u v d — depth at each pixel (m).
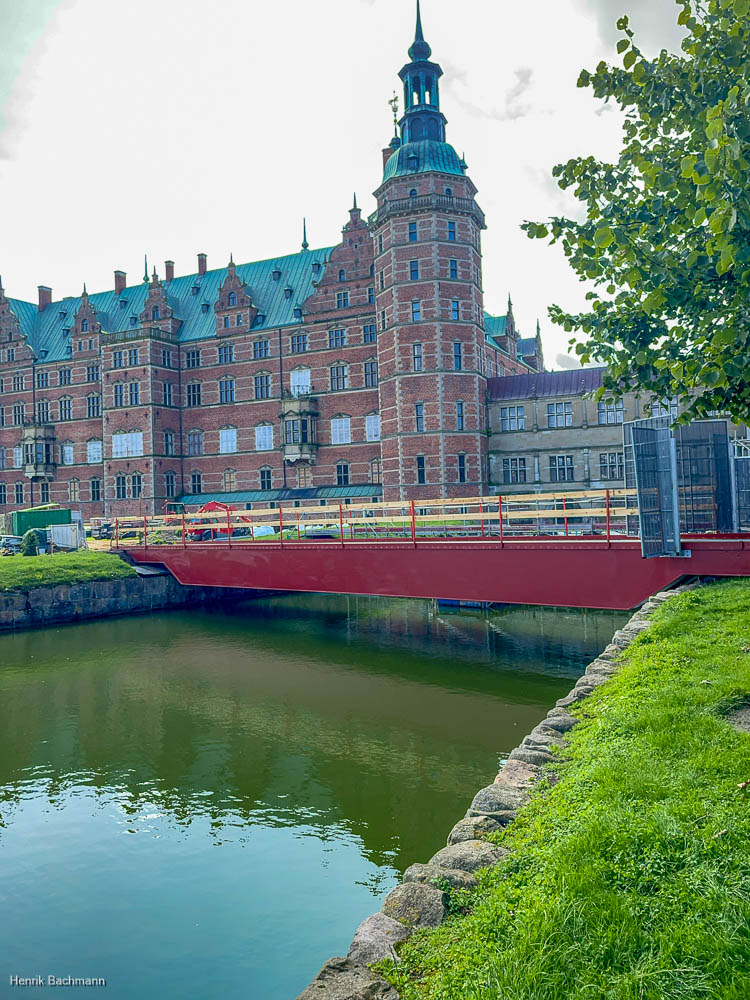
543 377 48.59
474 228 47.66
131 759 16.39
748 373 6.39
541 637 27.53
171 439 60.94
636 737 7.15
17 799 14.34
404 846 12.05
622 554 20.05
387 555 25.17
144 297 67.44
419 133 48.09
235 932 9.67
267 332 58.12
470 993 3.97
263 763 16.00
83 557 35.31
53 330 71.38
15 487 69.38
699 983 3.76
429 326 45.56
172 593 35.91
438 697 20.23
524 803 6.45
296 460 55.41
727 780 5.86
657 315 7.67
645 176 7.00
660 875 4.71
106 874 11.34
